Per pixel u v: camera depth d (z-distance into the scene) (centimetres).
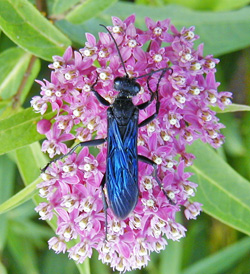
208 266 23
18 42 20
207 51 23
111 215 18
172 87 19
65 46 20
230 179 21
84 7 21
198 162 21
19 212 24
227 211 21
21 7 20
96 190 19
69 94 19
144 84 19
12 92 22
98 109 19
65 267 24
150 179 18
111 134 19
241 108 19
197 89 19
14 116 19
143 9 23
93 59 19
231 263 23
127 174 18
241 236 24
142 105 19
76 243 19
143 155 19
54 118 19
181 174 19
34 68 22
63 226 18
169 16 23
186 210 19
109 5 21
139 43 19
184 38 19
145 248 18
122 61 19
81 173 19
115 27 19
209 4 24
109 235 18
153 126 18
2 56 22
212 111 19
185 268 24
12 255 24
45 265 24
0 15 19
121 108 19
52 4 23
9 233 24
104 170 19
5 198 23
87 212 18
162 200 18
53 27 20
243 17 23
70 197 18
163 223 18
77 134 19
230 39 23
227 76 25
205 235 24
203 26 23
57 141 19
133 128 19
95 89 19
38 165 21
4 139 19
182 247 24
